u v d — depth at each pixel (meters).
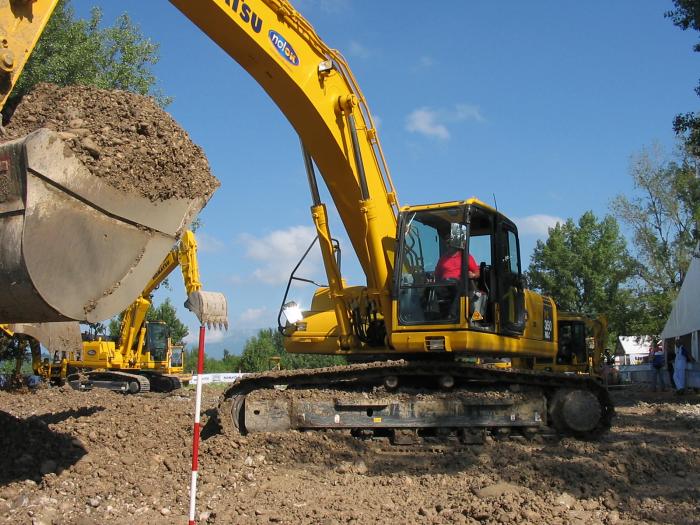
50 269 4.79
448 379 9.23
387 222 9.65
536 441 9.20
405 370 9.15
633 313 46.50
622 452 7.94
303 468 7.72
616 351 52.66
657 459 7.73
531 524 5.26
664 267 43.50
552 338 11.65
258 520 5.54
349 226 9.91
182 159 5.96
